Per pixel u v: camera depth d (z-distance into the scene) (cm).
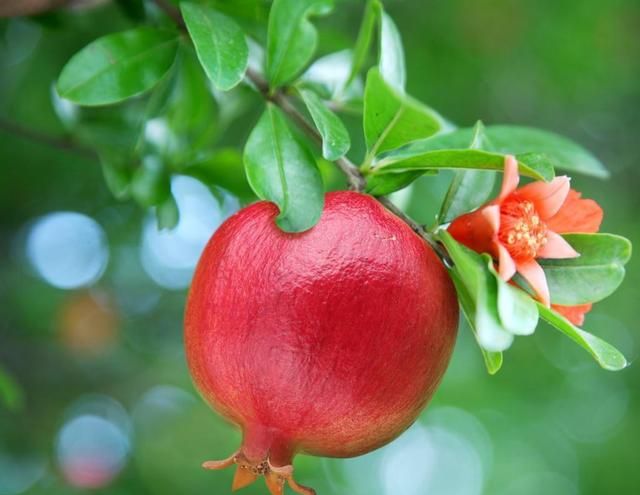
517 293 57
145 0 76
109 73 67
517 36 133
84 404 153
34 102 116
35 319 146
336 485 148
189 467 149
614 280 60
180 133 79
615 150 161
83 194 134
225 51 63
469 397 137
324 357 57
